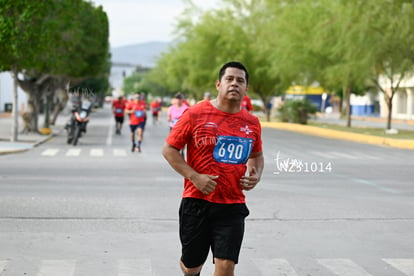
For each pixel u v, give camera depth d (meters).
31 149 34.47
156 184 20.41
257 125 7.42
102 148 35.59
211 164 7.16
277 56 63.41
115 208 15.80
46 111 48.81
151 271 10.24
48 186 19.58
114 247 11.84
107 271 10.22
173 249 11.74
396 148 39.53
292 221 14.57
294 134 54.69
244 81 7.21
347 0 48.44
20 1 36.12
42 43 37.34
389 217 15.23
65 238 12.53
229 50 77.44
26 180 20.98
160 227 13.65
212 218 7.23
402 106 102.81
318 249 11.96
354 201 17.56
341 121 89.75
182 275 10.02
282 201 17.34
